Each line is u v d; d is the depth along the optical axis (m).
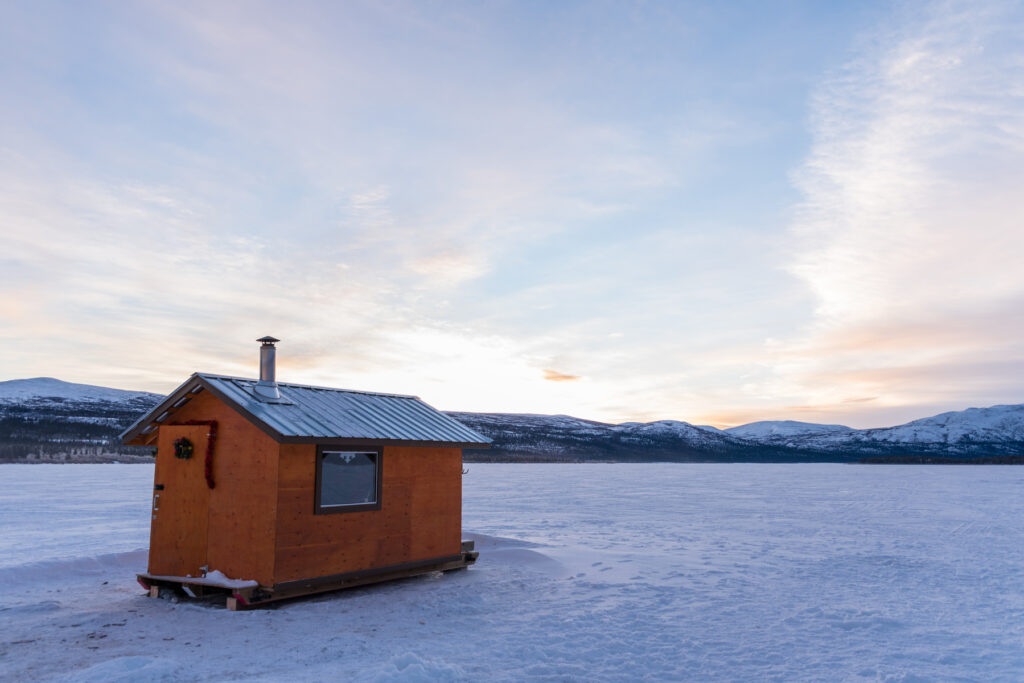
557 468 99.56
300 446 9.72
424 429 11.98
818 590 11.26
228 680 6.21
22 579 11.19
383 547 10.88
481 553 14.70
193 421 10.51
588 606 9.88
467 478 62.28
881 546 16.91
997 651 7.62
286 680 6.18
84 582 11.28
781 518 24.70
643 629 8.52
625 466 123.06
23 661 6.89
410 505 11.48
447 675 6.26
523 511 27.56
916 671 6.82
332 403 11.52
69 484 41.81
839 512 27.28
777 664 7.09
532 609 9.64
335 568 10.04
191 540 10.15
